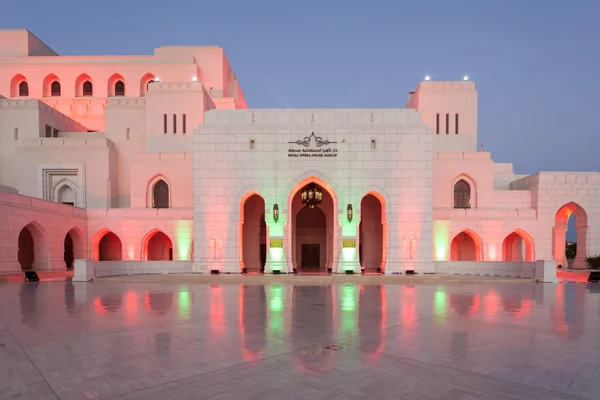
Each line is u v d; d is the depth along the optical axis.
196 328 10.10
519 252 41.44
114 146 43.69
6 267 25.81
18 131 42.00
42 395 5.80
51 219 30.17
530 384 6.26
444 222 34.16
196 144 29.81
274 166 29.66
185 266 30.22
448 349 8.14
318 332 9.66
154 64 52.31
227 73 59.19
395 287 21.38
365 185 29.50
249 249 36.41
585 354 7.83
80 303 14.68
